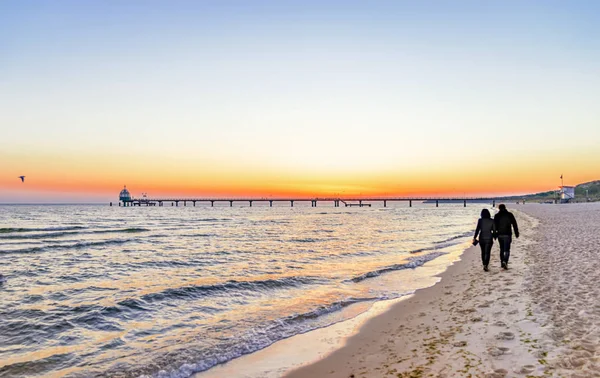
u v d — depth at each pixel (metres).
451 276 13.84
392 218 75.31
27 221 62.41
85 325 9.52
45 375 6.67
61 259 20.67
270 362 6.93
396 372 5.69
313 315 9.79
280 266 17.92
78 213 106.19
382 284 13.39
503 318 7.48
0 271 17.12
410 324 8.30
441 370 5.44
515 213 57.81
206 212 119.06
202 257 21.12
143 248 25.53
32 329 9.23
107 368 6.91
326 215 94.44
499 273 12.65
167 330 9.03
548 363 5.11
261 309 10.63
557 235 22.45
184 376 6.49
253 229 43.94
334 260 19.72
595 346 5.50
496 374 5.00
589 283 9.59
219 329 8.99
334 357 6.89
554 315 7.21
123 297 12.17
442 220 65.44
